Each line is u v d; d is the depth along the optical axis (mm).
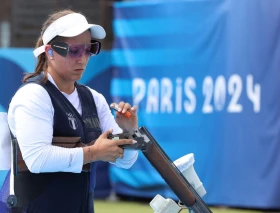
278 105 25859
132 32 30688
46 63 11188
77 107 11289
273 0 25938
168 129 29297
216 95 27656
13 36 45500
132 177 30672
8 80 30719
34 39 45031
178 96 28969
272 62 25984
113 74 31547
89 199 11414
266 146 26156
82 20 11102
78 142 10961
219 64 27578
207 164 27922
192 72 28469
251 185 26578
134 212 27469
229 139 27188
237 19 26906
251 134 26531
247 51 26609
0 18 50375
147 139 10508
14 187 10875
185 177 11578
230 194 27203
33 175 10836
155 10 29766
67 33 10844
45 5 45219
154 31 29812
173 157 29047
